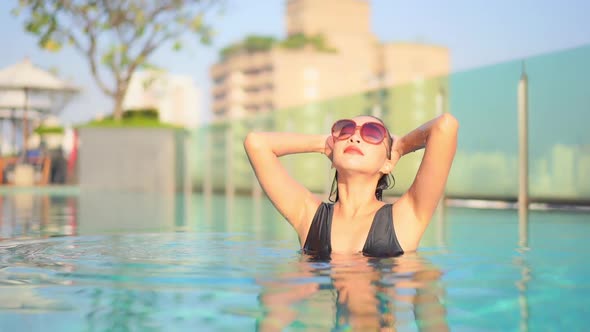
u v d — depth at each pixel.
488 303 1.26
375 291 1.39
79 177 13.76
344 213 2.22
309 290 1.41
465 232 3.19
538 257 2.05
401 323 1.09
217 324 1.09
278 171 2.34
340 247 2.13
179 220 4.45
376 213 2.18
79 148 13.74
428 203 2.12
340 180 2.25
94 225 3.89
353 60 66.62
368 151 2.16
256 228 3.63
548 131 5.57
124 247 2.45
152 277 1.61
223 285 1.48
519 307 1.22
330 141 2.33
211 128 11.92
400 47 64.25
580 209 5.25
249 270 1.74
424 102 6.97
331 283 1.50
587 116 5.21
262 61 67.38
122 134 13.80
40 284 1.51
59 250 2.33
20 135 18.47
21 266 1.85
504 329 1.04
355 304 1.25
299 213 2.31
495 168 6.17
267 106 66.88
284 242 2.68
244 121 10.80
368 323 1.09
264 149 2.33
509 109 6.02
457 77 6.58
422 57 64.75
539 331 1.03
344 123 2.22
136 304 1.26
